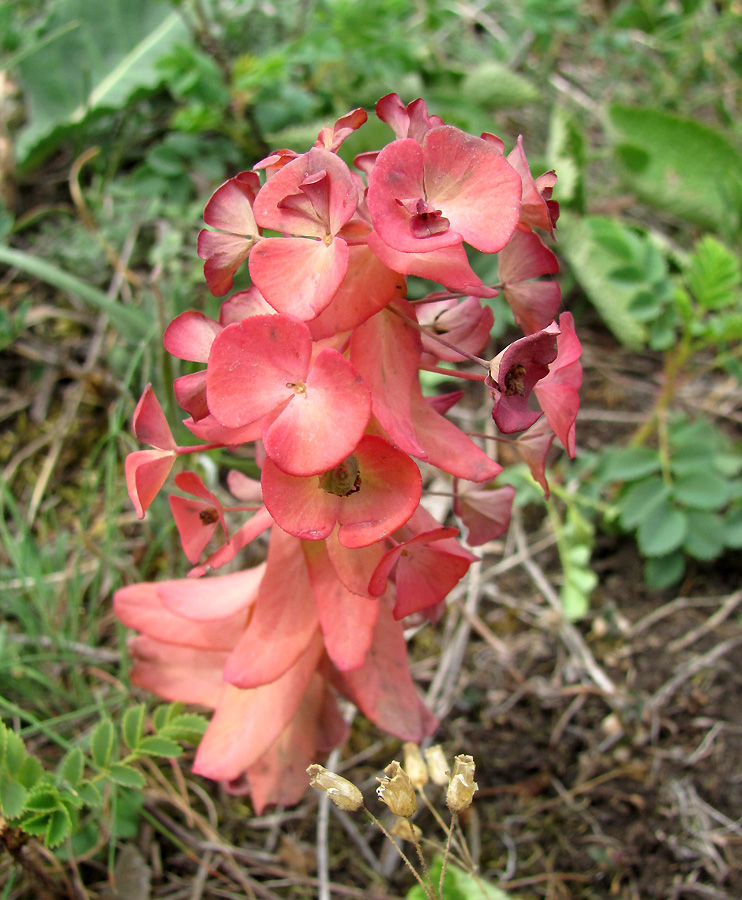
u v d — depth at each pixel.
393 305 0.12
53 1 0.30
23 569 0.20
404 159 0.10
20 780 0.15
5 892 0.16
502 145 0.12
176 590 0.15
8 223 0.24
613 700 0.20
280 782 0.16
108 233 0.26
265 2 0.31
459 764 0.13
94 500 0.23
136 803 0.18
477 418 0.26
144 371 0.22
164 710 0.16
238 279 0.24
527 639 0.22
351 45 0.27
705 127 0.28
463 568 0.12
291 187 0.11
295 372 0.11
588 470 0.23
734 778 0.19
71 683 0.20
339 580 0.13
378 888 0.18
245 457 0.23
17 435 0.24
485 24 0.35
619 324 0.25
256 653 0.14
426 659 0.21
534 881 0.18
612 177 0.32
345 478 0.12
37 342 0.26
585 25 0.38
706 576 0.23
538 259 0.12
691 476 0.22
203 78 0.26
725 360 0.23
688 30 0.35
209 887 0.18
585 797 0.19
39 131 0.29
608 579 0.23
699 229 0.31
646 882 0.18
